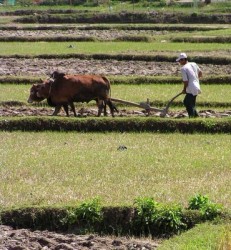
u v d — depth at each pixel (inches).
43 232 554.9
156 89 1162.0
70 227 565.3
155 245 516.1
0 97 1097.4
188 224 547.5
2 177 671.1
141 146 792.3
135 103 948.0
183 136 844.0
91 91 928.9
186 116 952.3
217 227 513.3
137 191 616.7
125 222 559.8
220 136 845.2
